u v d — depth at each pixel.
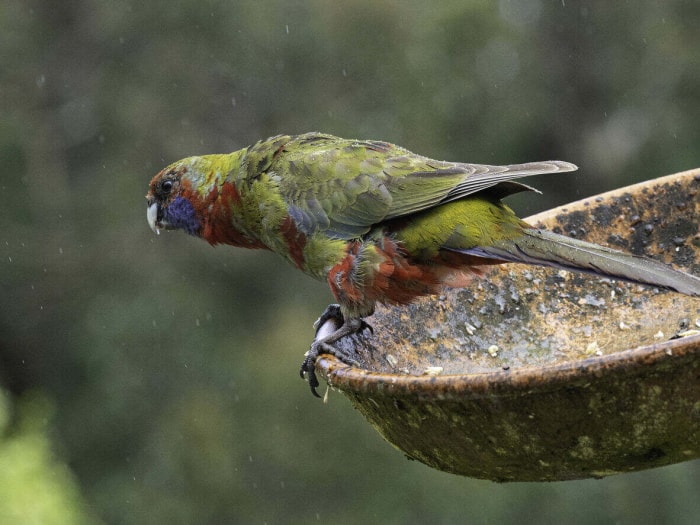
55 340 17.06
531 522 13.57
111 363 16.20
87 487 15.80
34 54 18.06
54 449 15.98
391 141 15.59
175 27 16.88
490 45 16.25
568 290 5.55
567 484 13.62
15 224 17.19
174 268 16.59
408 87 15.84
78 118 17.61
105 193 17.06
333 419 15.02
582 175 16.53
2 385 17.44
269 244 6.45
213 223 6.79
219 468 15.16
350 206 5.86
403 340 5.47
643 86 16.11
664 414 3.83
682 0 15.88
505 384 3.82
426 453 4.49
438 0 16.19
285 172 6.22
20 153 17.36
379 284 5.72
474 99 15.98
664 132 15.59
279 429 15.12
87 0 18.05
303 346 15.64
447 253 5.54
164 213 7.03
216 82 16.83
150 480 15.41
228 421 15.43
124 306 16.44
